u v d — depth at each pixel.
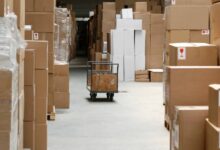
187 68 4.33
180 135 3.61
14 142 3.11
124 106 8.61
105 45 14.15
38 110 4.52
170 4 8.27
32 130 4.16
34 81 4.34
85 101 9.25
